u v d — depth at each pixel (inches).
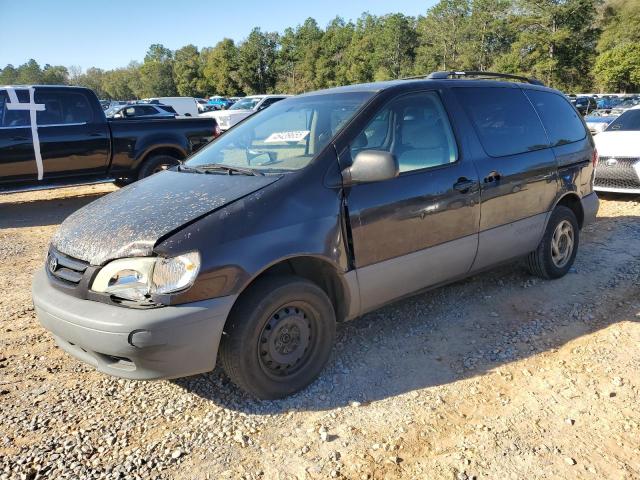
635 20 2687.0
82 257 116.4
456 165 154.1
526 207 175.3
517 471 102.0
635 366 137.4
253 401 125.9
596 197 211.6
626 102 1192.8
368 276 135.1
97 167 355.6
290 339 124.7
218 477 102.1
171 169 160.4
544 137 186.2
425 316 169.5
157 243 108.7
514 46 2632.9
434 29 3430.1
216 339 111.7
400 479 100.4
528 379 133.1
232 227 114.4
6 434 115.3
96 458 107.6
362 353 146.9
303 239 121.8
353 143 135.9
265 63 3858.3
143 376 110.3
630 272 203.0
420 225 143.8
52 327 117.7
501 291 188.1
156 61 4520.2
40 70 5438.0
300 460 106.0
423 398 125.7
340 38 3821.4
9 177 329.7
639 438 110.6
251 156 147.9
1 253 255.9
